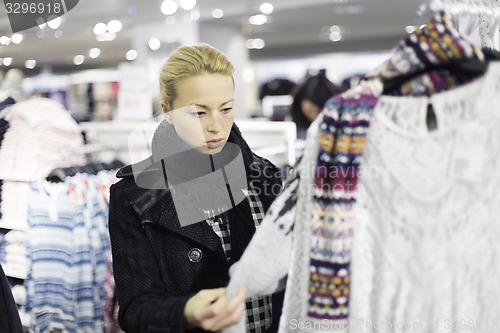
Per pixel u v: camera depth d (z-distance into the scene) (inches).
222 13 338.0
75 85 372.2
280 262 40.2
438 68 36.5
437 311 37.4
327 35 488.7
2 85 173.2
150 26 362.9
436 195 36.5
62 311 95.5
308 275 38.6
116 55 539.8
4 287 65.9
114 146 107.5
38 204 96.2
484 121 36.4
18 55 472.4
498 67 37.2
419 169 36.5
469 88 36.4
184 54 46.6
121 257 47.8
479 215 37.2
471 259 37.4
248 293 40.6
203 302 40.4
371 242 37.6
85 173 96.0
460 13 40.4
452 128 36.4
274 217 39.9
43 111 100.0
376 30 460.1
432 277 37.1
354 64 526.0
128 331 45.4
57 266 95.7
